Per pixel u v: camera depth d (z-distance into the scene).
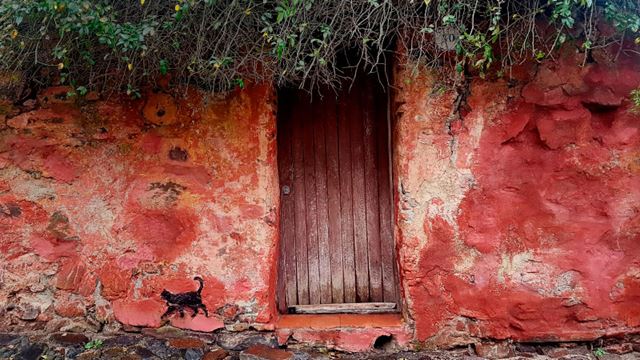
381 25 2.84
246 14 2.85
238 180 3.24
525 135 3.07
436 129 3.11
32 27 2.92
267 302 3.24
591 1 2.67
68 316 3.31
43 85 3.27
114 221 3.29
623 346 3.08
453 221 3.11
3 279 3.31
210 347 3.21
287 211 3.60
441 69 3.08
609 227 3.04
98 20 2.68
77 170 3.30
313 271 3.60
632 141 3.02
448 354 3.14
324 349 3.21
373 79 3.57
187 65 3.06
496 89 3.06
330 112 3.59
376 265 3.59
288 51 2.96
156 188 3.26
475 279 3.11
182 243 3.27
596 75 3.00
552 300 3.07
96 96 3.26
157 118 3.25
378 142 3.59
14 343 3.20
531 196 3.08
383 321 3.32
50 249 3.30
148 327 3.27
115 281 3.28
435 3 2.92
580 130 3.03
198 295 3.26
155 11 2.92
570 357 3.05
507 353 3.11
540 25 2.96
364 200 3.60
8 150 3.29
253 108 3.22
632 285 3.05
